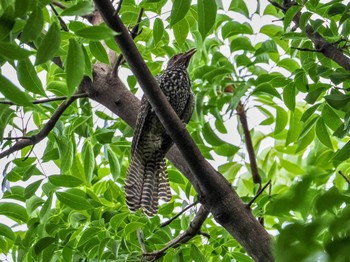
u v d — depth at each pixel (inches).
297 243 149.4
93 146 465.4
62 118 470.3
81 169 474.3
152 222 442.3
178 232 495.8
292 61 518.6
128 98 412.5
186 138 343.0
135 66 324.5
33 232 441.4
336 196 153.7
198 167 349.4
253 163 524.7
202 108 530.3
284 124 534.3
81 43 309.3
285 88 428.8
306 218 163.6
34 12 247.8
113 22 310.7
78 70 259.3
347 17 373.7
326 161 415.8
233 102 486.3
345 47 383.6
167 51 530.0
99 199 482.6
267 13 514.3
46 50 248.5
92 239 428.5
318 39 391.9
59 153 432.1
